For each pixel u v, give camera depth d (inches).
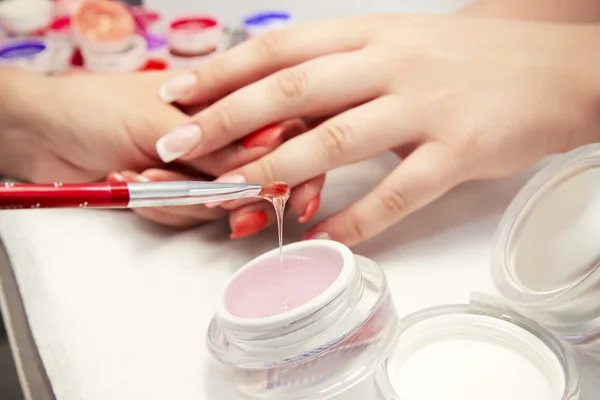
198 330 19.1
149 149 24.3
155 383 17.4
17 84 26.7
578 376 15.1
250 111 22.1
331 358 15.6
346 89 22.8
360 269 17.8
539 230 18.4
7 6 38.7
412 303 19.4
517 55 23.0
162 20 41.9
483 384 16.2
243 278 17.7
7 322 21.5
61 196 14.0
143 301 20.5
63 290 21.3
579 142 22.6
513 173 23.4
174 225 24.3
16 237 24.7
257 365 15.5
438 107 22.2
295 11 42.3
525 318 17.5
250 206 22.0
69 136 25.1
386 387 15.5
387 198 21.5
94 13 34.6
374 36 24.2
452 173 21.8
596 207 16.9
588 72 22.5
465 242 21.8
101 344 18.9
